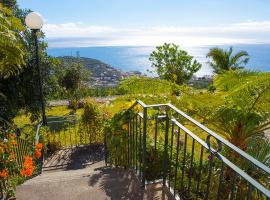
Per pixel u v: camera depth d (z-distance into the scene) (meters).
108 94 21.94
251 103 5.41
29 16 7.13
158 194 3.21
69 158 7.86
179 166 4.25
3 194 3.29
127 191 3.30
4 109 10.29
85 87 22.61
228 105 5.61
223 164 2.04
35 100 11.33
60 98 22.66
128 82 6.89
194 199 3.48
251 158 1.67
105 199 3.17
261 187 1.61
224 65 14.09
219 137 2.04
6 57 6.25
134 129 3.83
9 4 10.51
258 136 5.65
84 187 3.43
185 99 6.50
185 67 15.47
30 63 10.84
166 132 3.20
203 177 4.21
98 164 7.39
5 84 10.26
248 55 14.01
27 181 3.94
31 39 10.75
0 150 3.68
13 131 5.12
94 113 8.72
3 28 5.46
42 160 7.38
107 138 5.02
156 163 3.95
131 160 4.00
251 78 5.59
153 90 6.80
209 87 7.54
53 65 12.16
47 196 3.28
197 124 2.35
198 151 5.61
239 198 3.75
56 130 10.70
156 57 15.56
